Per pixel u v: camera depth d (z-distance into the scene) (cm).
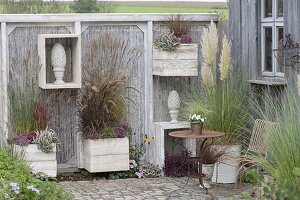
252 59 970
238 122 954
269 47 948
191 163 989
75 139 1011
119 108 988
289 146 694
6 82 971
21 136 941
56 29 1000
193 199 820
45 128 965
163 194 855
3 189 615
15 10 1642
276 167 724
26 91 978
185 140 1020
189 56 1008
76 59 981
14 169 724
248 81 959
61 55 982
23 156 888
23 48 984
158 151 1001
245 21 988
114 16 1010
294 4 862
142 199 823
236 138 948
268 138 752
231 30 1030
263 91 938
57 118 1003
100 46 1001
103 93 977
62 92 998
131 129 1005
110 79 982
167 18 1031
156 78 1040
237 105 956
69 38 1010
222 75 952
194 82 1052
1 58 973
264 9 957
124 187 905
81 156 1002
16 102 967
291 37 870
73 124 1010
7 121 969
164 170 991
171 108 1024
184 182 936
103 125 983
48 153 942
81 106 989
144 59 1034
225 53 951
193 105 940
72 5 1725
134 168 999
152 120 1029
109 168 973
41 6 1661
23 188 634
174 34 1025
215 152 917
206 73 965
